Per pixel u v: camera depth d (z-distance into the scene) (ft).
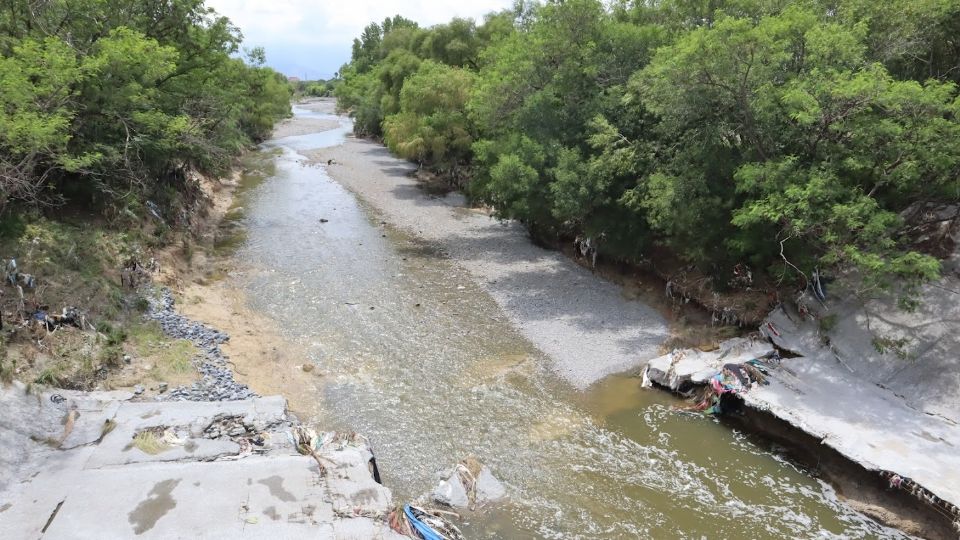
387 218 130.82
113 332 61.31
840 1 71.56
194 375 59.52
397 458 51.98
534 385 64.64
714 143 69.67
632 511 46.96
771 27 60.54
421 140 147.33
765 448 54.75
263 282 89.92
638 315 81.66
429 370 67.00
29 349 53.16
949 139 54.19
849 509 47.03
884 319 62.13
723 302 76.95
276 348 69.51
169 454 44.50
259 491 41.22
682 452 54.19
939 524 43.42
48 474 41.34
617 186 87.35
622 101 81.61
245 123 214.48
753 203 62.34
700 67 63.87
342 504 40.88
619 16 104.42
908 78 73.72
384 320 79.20
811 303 67.21
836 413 53.42
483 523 45.01
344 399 60.54
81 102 77.56
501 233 121.19
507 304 85.46
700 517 46.44
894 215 55.67
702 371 62.85
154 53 79.56
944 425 51.39
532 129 96.99
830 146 61.67
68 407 48.88
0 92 59.06
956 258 64.28
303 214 130.62
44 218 71.72
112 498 39.45
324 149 223.30
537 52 95.50
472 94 123.85
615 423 58.29
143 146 87.04
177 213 101.86
